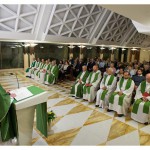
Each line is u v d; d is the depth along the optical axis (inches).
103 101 201.3
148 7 101.7
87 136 138.6
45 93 92.3
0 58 450.3
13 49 471.2
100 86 214.1
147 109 160.9
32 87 101.2
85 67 247.3
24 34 302.0
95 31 396.5
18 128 87.4
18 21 272.1
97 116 180.2
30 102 86.0
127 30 502.9
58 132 143.5
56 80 337.7
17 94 89.5
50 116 141.9
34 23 293.7
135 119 169.9
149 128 156.4
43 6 265.3
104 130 150.0
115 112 192.5
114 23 407.2
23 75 415.8
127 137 139.1
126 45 577.0
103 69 343.3
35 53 499.2
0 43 444.1
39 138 132.6
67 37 364.8
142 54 815.7
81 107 205.9
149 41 698.2
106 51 678.5
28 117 90.6
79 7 303.4
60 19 306.5
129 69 288.7
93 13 339.3
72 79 378.0
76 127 153.8
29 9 263.1
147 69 263.9
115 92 192.7
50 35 328.5
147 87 175.0
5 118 86.4
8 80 351.6
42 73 333.4
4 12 250.5
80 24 351.9
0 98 77.7
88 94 223.1
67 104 215.3
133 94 204.4
